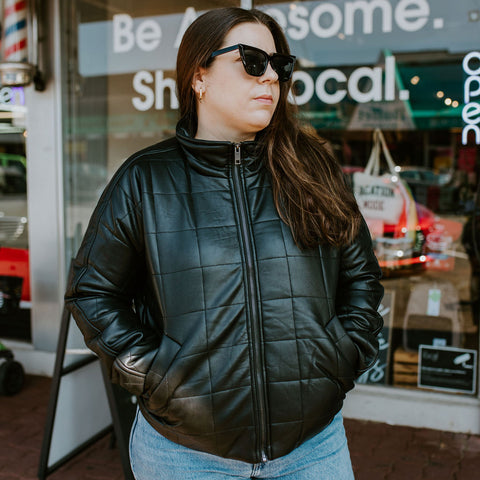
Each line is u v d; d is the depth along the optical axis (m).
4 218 4.51
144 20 4.00
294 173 1.40
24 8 3.97
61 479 2.96
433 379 3.63
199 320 1.30
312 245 1.38
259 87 1.37
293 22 3.64
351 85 3.61
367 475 2.97
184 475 1.37
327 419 1.36
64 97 4.22
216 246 1.33
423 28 3.43
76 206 4.32
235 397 1.29
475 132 3.45
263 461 1.32
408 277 3.69
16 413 3.74
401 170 3.64
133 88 4.11
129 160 1.46
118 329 1.40
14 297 4.50
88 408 3.07
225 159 1.38
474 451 3.24
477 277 3.54
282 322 1.31
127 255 1.42
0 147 4.46
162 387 1.31
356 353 1.42
